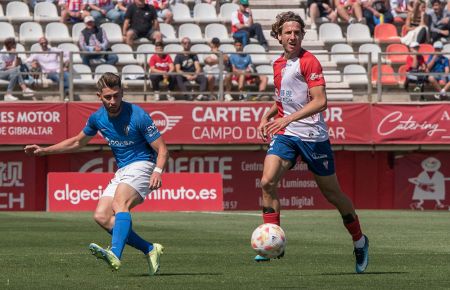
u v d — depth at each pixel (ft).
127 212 66.74
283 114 71.51
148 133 67.97
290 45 69.82
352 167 192.75
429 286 63.72
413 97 204.74
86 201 174.40
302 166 189.47
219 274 71.72
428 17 219.61
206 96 194.39
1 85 190.90
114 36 209.87
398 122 188.75
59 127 182.19
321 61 214.90
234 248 96.58
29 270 75.15
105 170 187.11
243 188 189.57
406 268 76.28
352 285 64.28
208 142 185.88
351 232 72.13
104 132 69.21
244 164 189.78
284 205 189.47
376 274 71.61
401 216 160.86
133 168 68.08
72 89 184.34
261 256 69.10
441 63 204.74
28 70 192.85
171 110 185.37
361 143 188.44
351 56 217.56
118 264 63.41
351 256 87.30
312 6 223.92
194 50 211.20
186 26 217.15
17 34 212.02
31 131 181.47
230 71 196.65
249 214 164.76
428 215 164.45
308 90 70.03
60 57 184.34
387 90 208.54
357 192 192.95
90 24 198.59
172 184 175.73
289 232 121.08
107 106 67.36
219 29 217.77
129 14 207.41
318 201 189.98
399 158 193.36
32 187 183.93
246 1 210.59
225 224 136.46
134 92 188.55
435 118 188.96
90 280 67.72
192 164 188.55
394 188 193.36
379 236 114.32
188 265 79.00
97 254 63.21
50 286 63.98
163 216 157.17
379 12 225.35
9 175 183.42
